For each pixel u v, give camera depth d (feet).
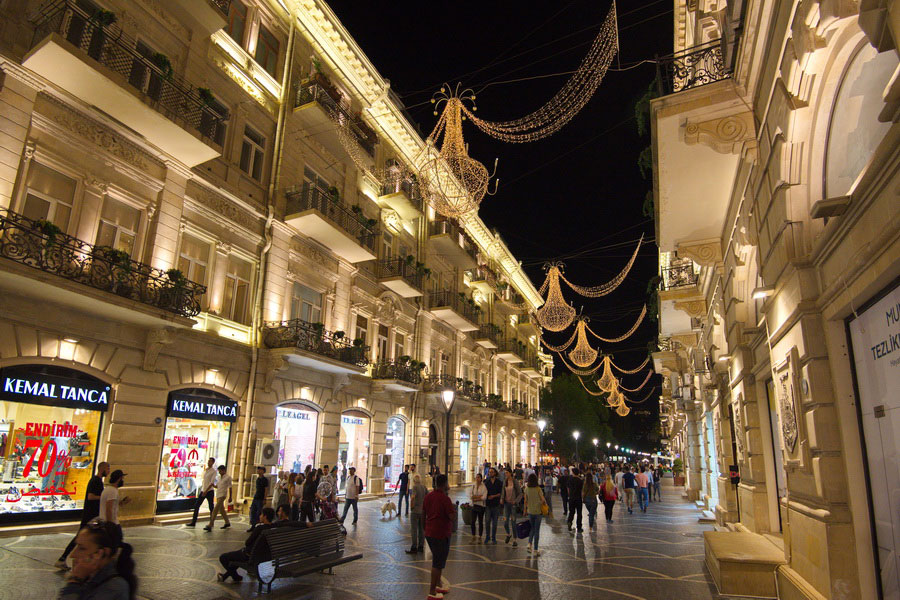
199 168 47.96
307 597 23.35
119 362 39.78
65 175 37.60
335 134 62.64
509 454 128.36
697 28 37.65
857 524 16.08
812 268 18.24
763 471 31.42
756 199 24.61
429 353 88.38
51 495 35.78
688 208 32.86
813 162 18.35
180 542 34.45
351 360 61.77
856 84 15.71
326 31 65.10
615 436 226.38
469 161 35.91
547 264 69.97
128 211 41.88
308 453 59.36
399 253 82.74
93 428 38.42
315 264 61.82
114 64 38.91
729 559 24.21
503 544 38.29
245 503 48.21
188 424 45.55
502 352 122.52
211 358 47.50
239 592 23.85
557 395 166.81
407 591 24.66
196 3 45.21
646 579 27.50
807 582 19.39
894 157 11.84
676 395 89.56
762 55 20.70
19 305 34.04
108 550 9.93
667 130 25.20
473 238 113.70
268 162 56.75
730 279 35.27
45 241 33.40
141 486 40.57
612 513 57.47
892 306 13.75
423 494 34.42
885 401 14.61
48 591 22.16
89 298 34.96
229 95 51.93
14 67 34.19
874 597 15.53
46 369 35.40
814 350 17.80
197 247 48.19
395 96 81.46
